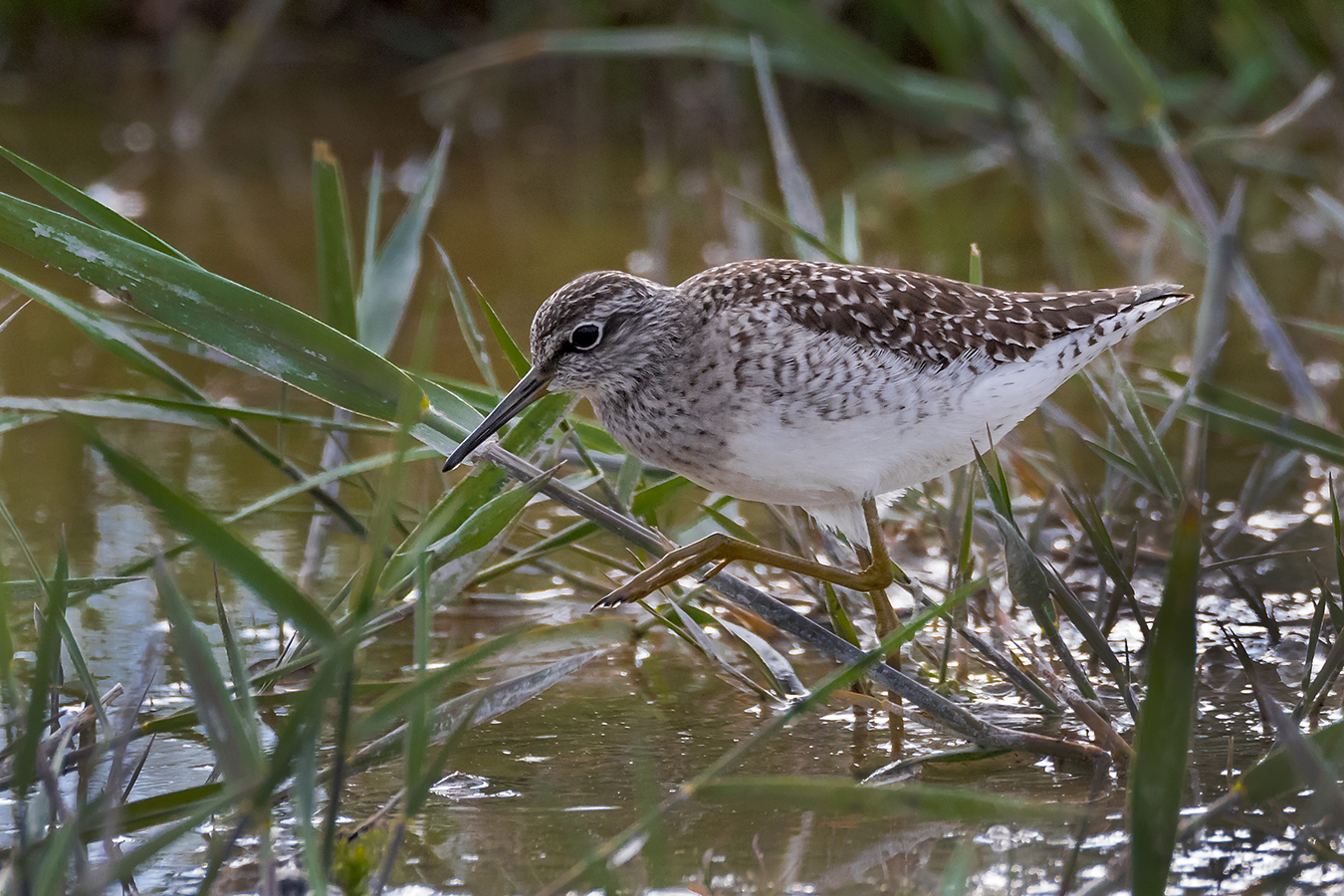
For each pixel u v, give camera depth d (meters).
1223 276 12.35
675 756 9.05
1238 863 7.52
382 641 10.84
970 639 9.20
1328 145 21.72
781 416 9.32
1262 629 10.69
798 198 13.35
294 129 26.00
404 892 7.40
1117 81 14.34
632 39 19.58
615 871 7.43
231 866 7.64
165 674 10.03
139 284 8.56
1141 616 9.84
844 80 19.58
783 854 7.79
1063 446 14.09
